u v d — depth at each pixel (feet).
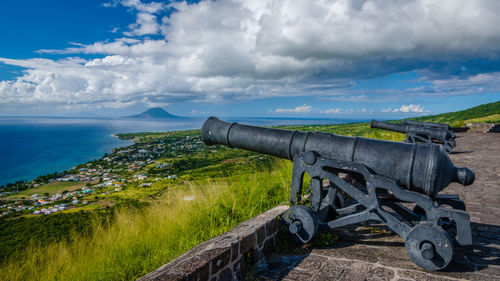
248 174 22.58
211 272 8.27
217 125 15.83
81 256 16.02
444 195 12.51
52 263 15.99
